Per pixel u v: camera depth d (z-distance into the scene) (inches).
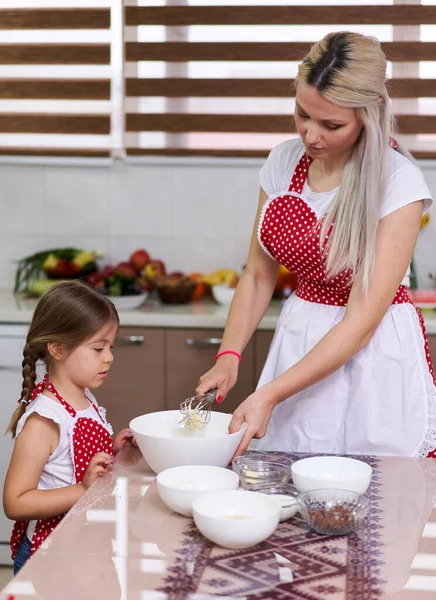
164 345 119.0
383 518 53.8
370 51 66.9
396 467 64.7
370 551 48.5
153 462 60.6
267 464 60.6
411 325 77.5
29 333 74.8
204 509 51.8
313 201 76.4
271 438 80.0
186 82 133.2
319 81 65.8
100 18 131.8
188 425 67.0
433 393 76.9
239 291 83.3
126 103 135.1
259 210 82.5
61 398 73.0
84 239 140.6
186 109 134.6
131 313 118.9
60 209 140.3
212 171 137.6
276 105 132.9
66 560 47.0
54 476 72.1
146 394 120.3
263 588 43.6
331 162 75.3
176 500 52.7
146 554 47.9
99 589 43.5
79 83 134.4
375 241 70.3
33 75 135.1
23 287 138.9
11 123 136.5
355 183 72.2
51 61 133.9
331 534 50.9
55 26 132.5
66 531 51.1
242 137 135.3
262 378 81.6
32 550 67.2
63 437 71.6
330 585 44.0
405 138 132.2
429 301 123.3
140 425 66.1
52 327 72.6
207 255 139.7
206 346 118.2
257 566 46.3
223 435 64.4
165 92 133.9
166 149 136.1
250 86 132.2
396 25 128.1
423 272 136.1
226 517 50.8
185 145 136.6
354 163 72.2
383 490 59.2
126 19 131.6
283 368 80.0
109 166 138.4
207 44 131.3
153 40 132.4
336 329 69.2
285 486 57.4
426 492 58.7
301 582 44.3
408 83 129.6
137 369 119.8
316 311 78.7
